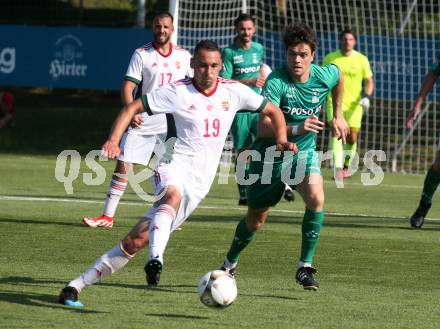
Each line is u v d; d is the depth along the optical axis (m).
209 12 57.66
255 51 38.28
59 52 61.16
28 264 22.27
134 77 29.28
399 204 39.41
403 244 27.52
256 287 20.48
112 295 18.95
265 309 18.17
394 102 63.16
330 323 17.09
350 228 30.92
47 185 42.31
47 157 57.00
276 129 19.09
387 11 63.72
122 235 27.52
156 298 18.84
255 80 37.72
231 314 17.59
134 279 20.86
